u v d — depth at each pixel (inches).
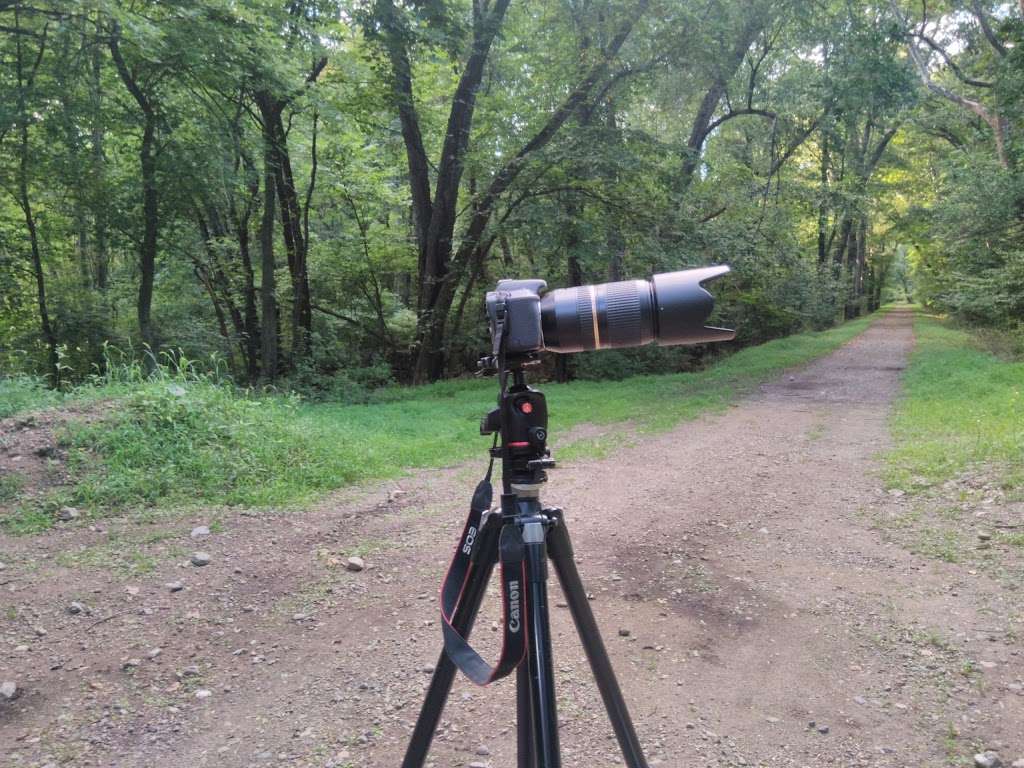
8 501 201.0
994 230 703.7
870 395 479.2
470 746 97.4
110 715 107.0
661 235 639.1
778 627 131.5
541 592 63.3
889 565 160.7
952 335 911.7
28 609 141.4
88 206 492.4
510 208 639.1
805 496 224.4
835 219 1140.5
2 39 462.9
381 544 182.2
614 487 242.5
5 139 456.1
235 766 94.4
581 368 703.1
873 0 756.0
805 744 96.3
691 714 104.0
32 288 611.5
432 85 722.2
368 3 505.7
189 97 493.7
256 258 721.0
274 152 553.9
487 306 66.1
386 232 762.8
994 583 145.7
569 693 109.7
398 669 119.1
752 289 819.4
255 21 440.5
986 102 877.2
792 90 767.1
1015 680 109.7
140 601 147.0
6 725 104.2
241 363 737.0
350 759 95.2
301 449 265.7
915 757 93.1
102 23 408.5
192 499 216.2
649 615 137.7
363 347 816.3
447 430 374.9
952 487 213.9
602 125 608.1
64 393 302.4
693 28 581.6
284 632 134.4
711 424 379.2
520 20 687.1
